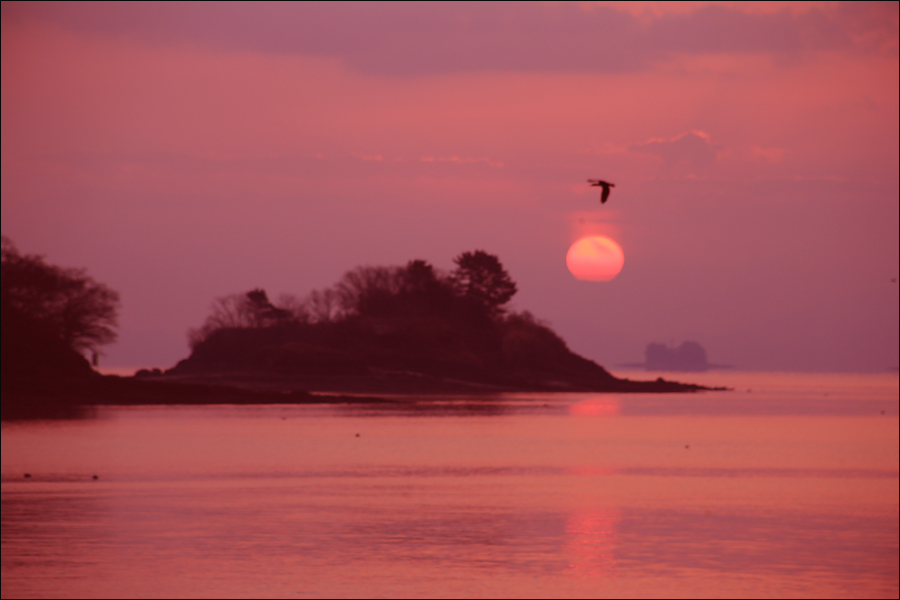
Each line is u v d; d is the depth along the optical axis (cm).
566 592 14725
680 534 18688
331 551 16988
